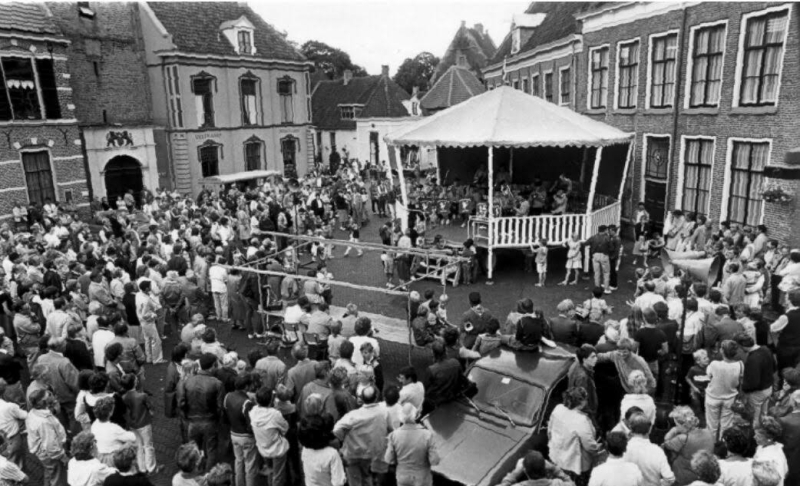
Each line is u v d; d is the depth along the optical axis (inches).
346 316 409.4
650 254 744.3
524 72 1318.9
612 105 894.4
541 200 784.3
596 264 622.8
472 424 300.0
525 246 677.9
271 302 537.0
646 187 833.5
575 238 649.6
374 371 343.6
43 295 459.8
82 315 482.0
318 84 2329.0
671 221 716.0
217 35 1389.0
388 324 476.1
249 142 1465.3
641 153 831.1
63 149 1045.8
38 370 314.5
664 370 358.6
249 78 1435.8
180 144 1315.2
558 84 1101.7
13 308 447.8
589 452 261.6
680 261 371.9
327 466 249.8
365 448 270.2
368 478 279.7
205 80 1349.7
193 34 1341.0
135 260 605.0
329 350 371.2
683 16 724.0
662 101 789.9
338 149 2172.7
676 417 250.2
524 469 213.8
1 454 298.8
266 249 588.7
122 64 1232.2
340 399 293.3
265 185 1203.2
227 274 559.2
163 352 517.0
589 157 900.6
